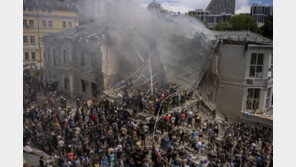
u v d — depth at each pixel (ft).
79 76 123.03
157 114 77.56
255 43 96.58
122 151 60.44
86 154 57.67
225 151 65.21
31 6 140.15
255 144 74.49
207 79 107.45
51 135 63.93
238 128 82.74
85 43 113.60
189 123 78.69
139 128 66.69
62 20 149.18
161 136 69.82
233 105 104.88
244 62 99.40
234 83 103.40
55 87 130.11
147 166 55.93
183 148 67.05
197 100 93.35
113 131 66.95
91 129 65.16
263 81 101.60
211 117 92.38
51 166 55.62
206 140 73.41
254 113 103.35
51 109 84.58
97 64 110.22
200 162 58.29
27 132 66.33
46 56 142.41
